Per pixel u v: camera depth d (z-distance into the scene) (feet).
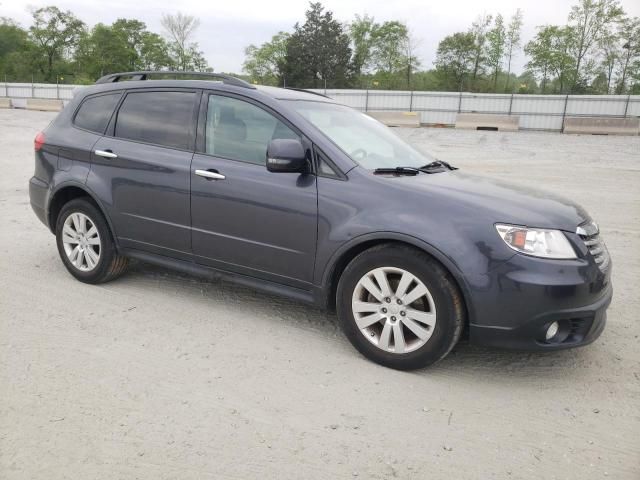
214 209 12.48
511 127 102.73
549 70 198.29
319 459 8.04
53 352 11.05
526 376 10.84
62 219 15.24
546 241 9.78
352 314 11.10
